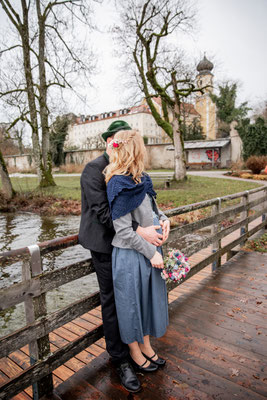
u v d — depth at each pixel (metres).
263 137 26.62
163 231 1.79
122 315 1.72
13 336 1.46
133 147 1.58
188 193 12.86
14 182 22.41
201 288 3.33
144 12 15.66
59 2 15.03
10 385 1.50
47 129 17.75
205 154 32.25
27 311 1.57
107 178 1.58
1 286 4.62
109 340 1.85
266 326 2.54
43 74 16.97
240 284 3.43
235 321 2.61
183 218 8.77
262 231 5.92
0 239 8.33
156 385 1.84
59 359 1.72
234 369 1.99
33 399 1.75
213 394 1.77
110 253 1.72
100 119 81.19
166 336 2.38
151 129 73.62
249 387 1.83
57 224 9.96
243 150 28.19
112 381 1.88
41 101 17.22
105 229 1.69
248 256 4.46
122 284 1.69
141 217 1.65
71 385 1.84
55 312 1.67
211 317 2.68
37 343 1.61
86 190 1.64
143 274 1.71
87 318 3.09
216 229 3.72
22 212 12.45
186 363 2.05
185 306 2.90
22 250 1.48
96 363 2.06
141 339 1.74
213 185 15.56
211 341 2.31
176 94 15.86
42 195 14.48
